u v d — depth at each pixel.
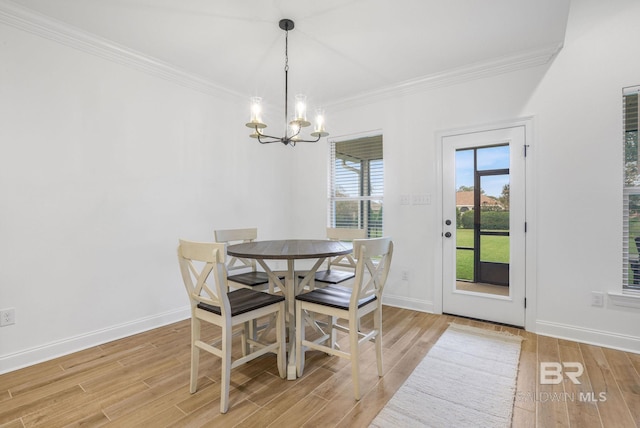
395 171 3.42
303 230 4.23
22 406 1.68
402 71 3.04
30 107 2.15
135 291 2.70
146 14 2.15
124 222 2.64
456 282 3.09
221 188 3.42
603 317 2.40
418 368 2.08
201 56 2.75
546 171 2.62
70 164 2.33
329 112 3.93
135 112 2.71
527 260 2.71
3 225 2.04
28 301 2.14
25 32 2.12
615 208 2.36
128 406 1.68
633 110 2.35
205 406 1.69
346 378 1.96
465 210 3.03
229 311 1.67
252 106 2.17
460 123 3.03
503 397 1.75
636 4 2.29
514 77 2.76
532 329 2.69
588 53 2.45
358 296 1.76
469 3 2.05
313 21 2.24
